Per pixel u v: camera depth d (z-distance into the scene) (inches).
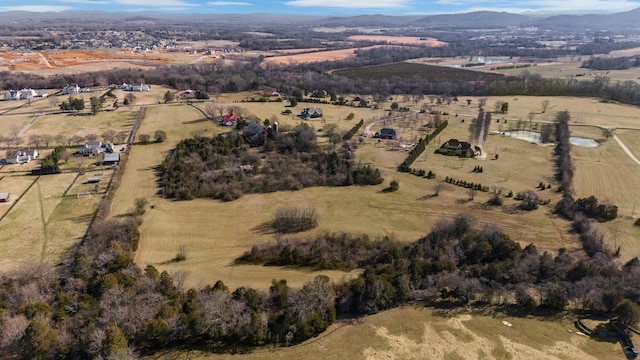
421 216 4097.0
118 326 2326.5
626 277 2851.9
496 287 2834.6
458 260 3262.8
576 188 4758.9
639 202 4441.4
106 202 4168.3
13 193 4416.8
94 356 2146.9
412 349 2364.7
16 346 2246.6
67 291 2731.3
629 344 2395.4
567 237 3715.6
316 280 2731.3
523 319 2625.5
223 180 4709.6
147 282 2736.2
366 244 3516.2
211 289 2783.0
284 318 2428.6
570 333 2503.7
